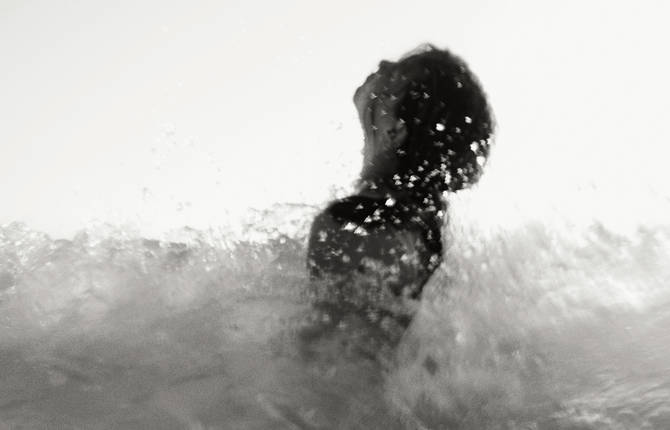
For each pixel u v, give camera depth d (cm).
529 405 150
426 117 169
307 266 161
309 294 162
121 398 153
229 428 141
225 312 181
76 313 194
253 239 207
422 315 169
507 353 171
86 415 146
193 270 207
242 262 201
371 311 158
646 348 176
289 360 160
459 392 154
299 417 145
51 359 171
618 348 177
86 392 155
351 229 157
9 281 211
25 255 225
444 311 177
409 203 168
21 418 146
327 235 157
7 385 159
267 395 151
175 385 156
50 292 205
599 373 163
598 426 139
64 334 184
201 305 189
